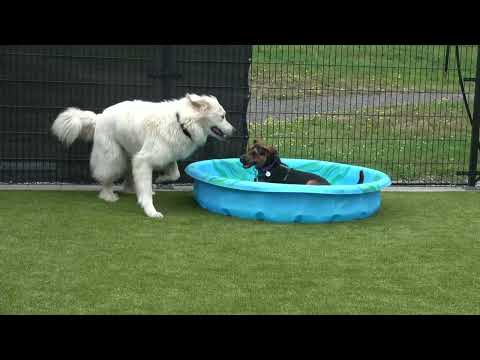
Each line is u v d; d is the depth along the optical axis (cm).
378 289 473
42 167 800
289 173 721
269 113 949
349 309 433
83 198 733
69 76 782
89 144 803
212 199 682
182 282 473
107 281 470
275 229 623
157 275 486
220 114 688
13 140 787
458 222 680
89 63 783
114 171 715
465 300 455
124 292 449
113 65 788
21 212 657
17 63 769
